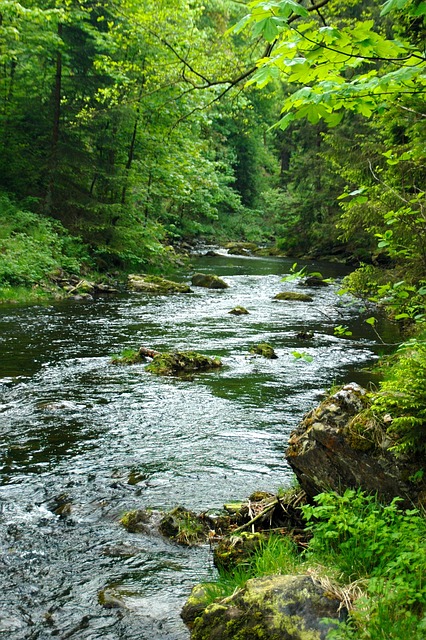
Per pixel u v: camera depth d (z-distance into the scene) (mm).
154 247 26469
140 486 5844
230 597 3402
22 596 4023
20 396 8789
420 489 4133
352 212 9453
